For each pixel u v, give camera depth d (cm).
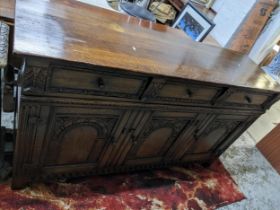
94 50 92
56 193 130
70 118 101
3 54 87
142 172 162
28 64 76
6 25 102
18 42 76
